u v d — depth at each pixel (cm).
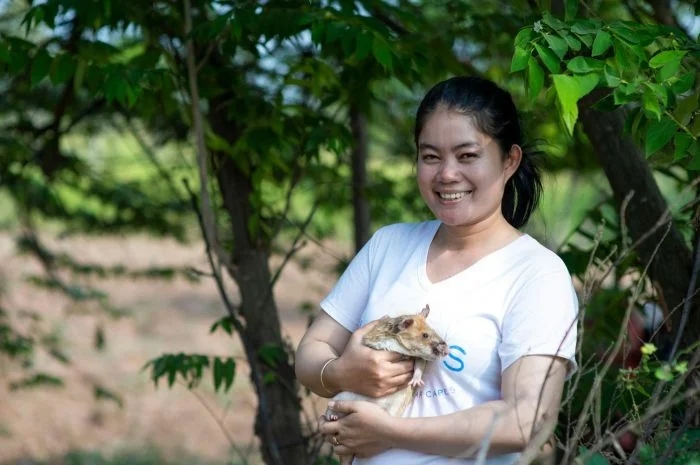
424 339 229
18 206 638
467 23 467
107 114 590
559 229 559
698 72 277
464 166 237
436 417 225
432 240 252
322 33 345
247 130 402
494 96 241
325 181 536
